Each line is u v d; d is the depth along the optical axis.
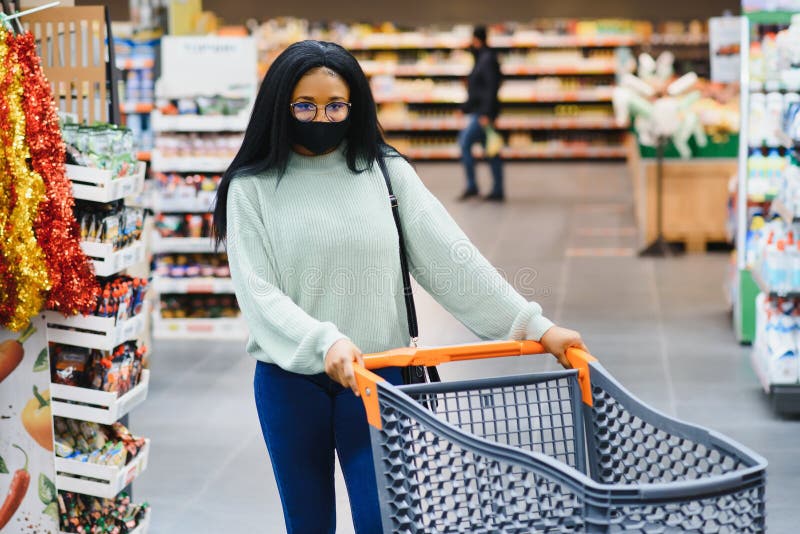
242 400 5.65
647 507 1.98
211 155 6.99
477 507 2.15
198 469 4.57
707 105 10.24
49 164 3.04
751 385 5.77
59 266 3.08
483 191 13.77
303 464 2.56
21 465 3.28
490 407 2.43
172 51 7.02
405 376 2.55
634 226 11.01
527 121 16.70
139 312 3.44
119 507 3.44
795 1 6.40
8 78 2.97
